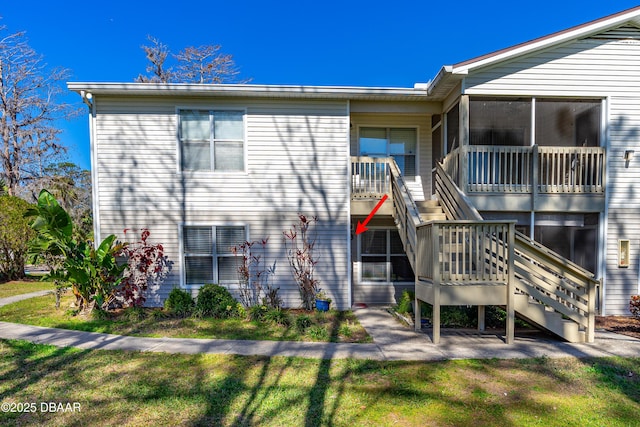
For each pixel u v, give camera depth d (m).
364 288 9.05
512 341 5.41
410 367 4.40
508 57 7.27
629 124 7.61
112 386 3.81
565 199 7.45
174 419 3.15
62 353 4.85
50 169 20.58
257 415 3.21
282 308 7.96
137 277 7.76
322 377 4.08
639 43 7.55
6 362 4.50
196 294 7.89
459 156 7.48
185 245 7.95
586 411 3.35
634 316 6.88
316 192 8.06
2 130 17.45
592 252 7.86
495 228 5.43
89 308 6.97
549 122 7.82
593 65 7.52
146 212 7.84
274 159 8.01
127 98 7.77
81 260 6.86
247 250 7.98
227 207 7.96
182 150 7.91
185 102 7.86
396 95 8.02
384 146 9.42
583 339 5.55
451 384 3.91
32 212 6.51
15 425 3.03
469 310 7.00
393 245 9.17
